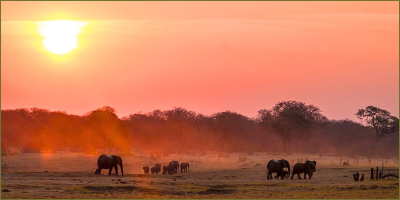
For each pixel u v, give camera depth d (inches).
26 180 2097.7
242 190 1892.2
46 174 2426.2
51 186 1875.0
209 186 2020.2
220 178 2571.4
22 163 3809.1
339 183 2094.0
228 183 2135.8
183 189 1913.1
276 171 2442.2
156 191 1844.2
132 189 1873.8
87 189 1836.9
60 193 1715.1
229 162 4333.2
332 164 3759.8
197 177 2647.6
